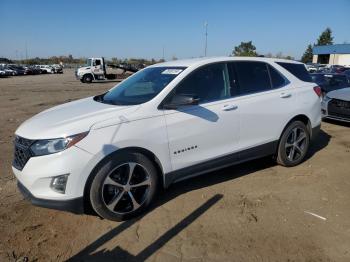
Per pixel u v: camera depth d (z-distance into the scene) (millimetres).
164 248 3410
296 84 5531
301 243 3463
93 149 3609
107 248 3436
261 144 5051
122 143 3766
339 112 8617
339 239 3529
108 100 4602
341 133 8008
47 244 3514
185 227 3779
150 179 4031
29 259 3279
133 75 5289
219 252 3328
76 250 3416
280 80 5367
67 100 16344
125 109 3955
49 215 4078
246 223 3844
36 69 61500
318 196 4500
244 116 4754
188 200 4414
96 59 33781
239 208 4188
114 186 3805
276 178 5105
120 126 3785
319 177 5133
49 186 3545
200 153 4398
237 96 4781
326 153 6336
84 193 3678
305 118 5645
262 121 4980
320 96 5902
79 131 3586
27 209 4219
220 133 4535
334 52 74250
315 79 13055
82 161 3555
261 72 5184
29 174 3572
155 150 4008
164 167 4113
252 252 3322
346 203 4305
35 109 12922
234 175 5234
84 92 21594
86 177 3613
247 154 4918
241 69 4949
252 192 4629
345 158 6027
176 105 4082
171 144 4125
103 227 3814
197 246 3426
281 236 3582
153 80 4539
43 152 3541
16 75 55844
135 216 3992
